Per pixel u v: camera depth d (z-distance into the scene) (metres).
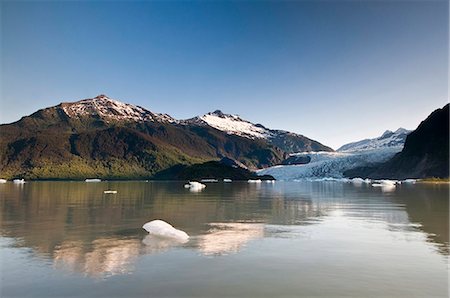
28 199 41.78
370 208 31.47
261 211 29.14
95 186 89.06
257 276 11.33
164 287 10.35
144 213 27.47
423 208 31.25
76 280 10.90
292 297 9.68
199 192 58.97
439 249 14.94
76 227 20.39
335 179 154.88
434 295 9.81
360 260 13.20
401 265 12.54
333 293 9.95
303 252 14.39
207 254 13.98
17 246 15.29
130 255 13.77
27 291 10.05
